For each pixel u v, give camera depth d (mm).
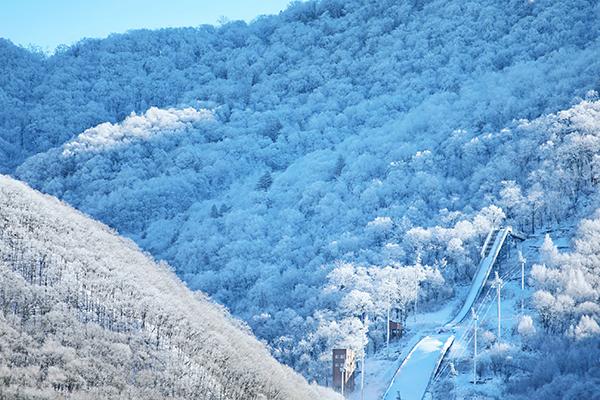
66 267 153500
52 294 138875
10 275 139125
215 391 131125
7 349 116000
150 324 145375
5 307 128875
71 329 129500
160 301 160375
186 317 159375
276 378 156750
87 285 150375
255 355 165000
